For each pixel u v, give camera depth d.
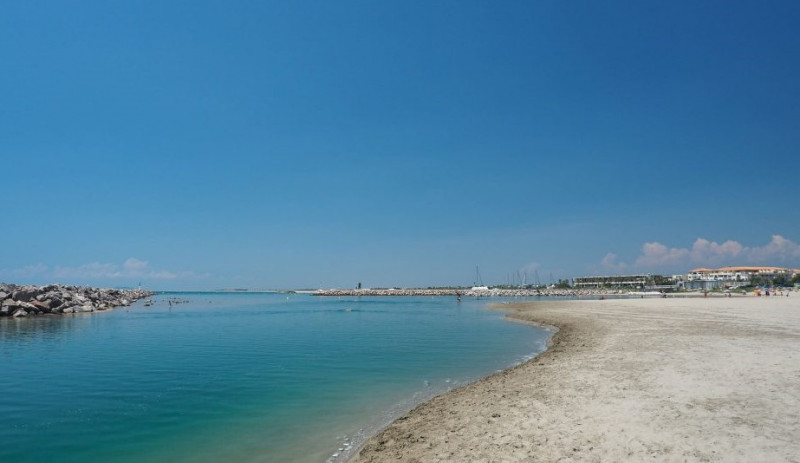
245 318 62.56
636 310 52.34
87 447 12.46
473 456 9.95
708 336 25.09
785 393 12.58
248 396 17.58
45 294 67.44
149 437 13.17
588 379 15.96
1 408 16.16
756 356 18.23
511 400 14.18
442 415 13.59
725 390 13.09
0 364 24.89
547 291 187.50
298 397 17.34
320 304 120.25
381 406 15.98
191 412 15.54
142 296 149.00
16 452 12.12
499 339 35.06
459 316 63.12
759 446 8.97
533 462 9.23
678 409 11.55
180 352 29.02
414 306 100.75
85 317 61.88
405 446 11.21
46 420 14.78
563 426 11.13
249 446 12.38
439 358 26.03
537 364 20.45
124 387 19.19
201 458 11.61
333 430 13.55
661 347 21.78
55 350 30.30
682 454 8.86
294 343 33.50
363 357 26.52
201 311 82.56
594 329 33.72
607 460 8.94
